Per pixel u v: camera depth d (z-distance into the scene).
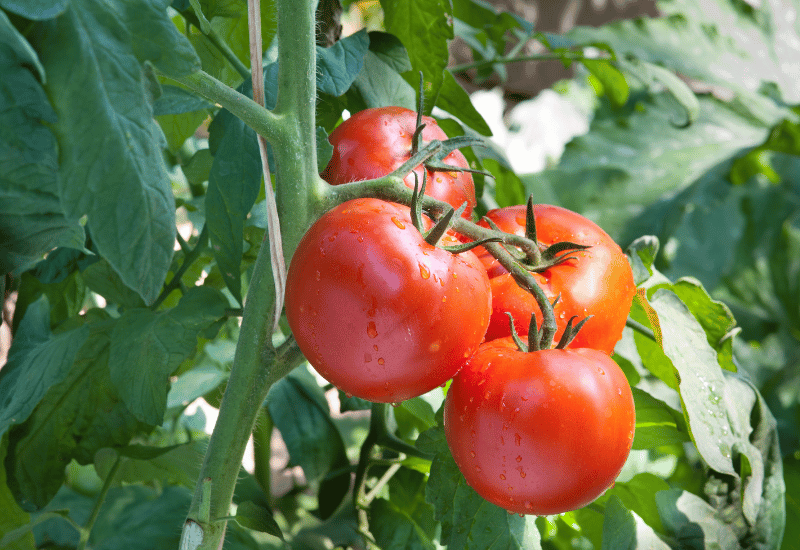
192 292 0.63
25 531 0.66
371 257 0.50
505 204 0.90
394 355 0.51
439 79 0.70
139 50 0.49
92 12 0.48
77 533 0.83
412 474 0.79
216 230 0.58
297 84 0.54
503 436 0.53
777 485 0.69
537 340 0.54
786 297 1.52
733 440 0.64
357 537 0.84
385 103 0.66
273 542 0.77
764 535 0.68
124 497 0.89
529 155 2.09
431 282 0.51
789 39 1.43
